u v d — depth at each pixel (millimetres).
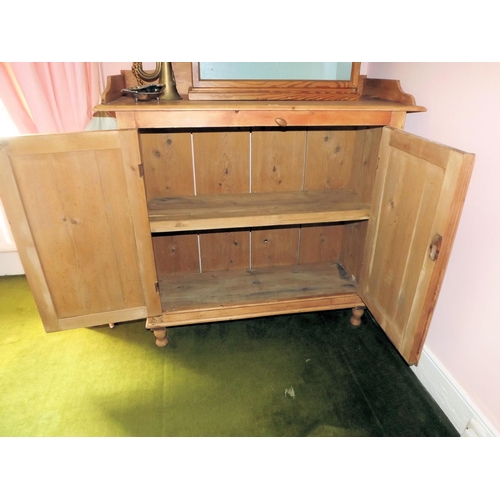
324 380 1464
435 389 1374
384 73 1518
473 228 1157
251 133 1595
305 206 1532
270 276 1812
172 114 1179
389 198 1316
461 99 1149
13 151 1077
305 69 1367
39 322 1750
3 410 1320
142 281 1401
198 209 1494
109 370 1503
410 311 1220
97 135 1126
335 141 1669
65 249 1261
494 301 1102
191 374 1489
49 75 1496
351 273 1818
